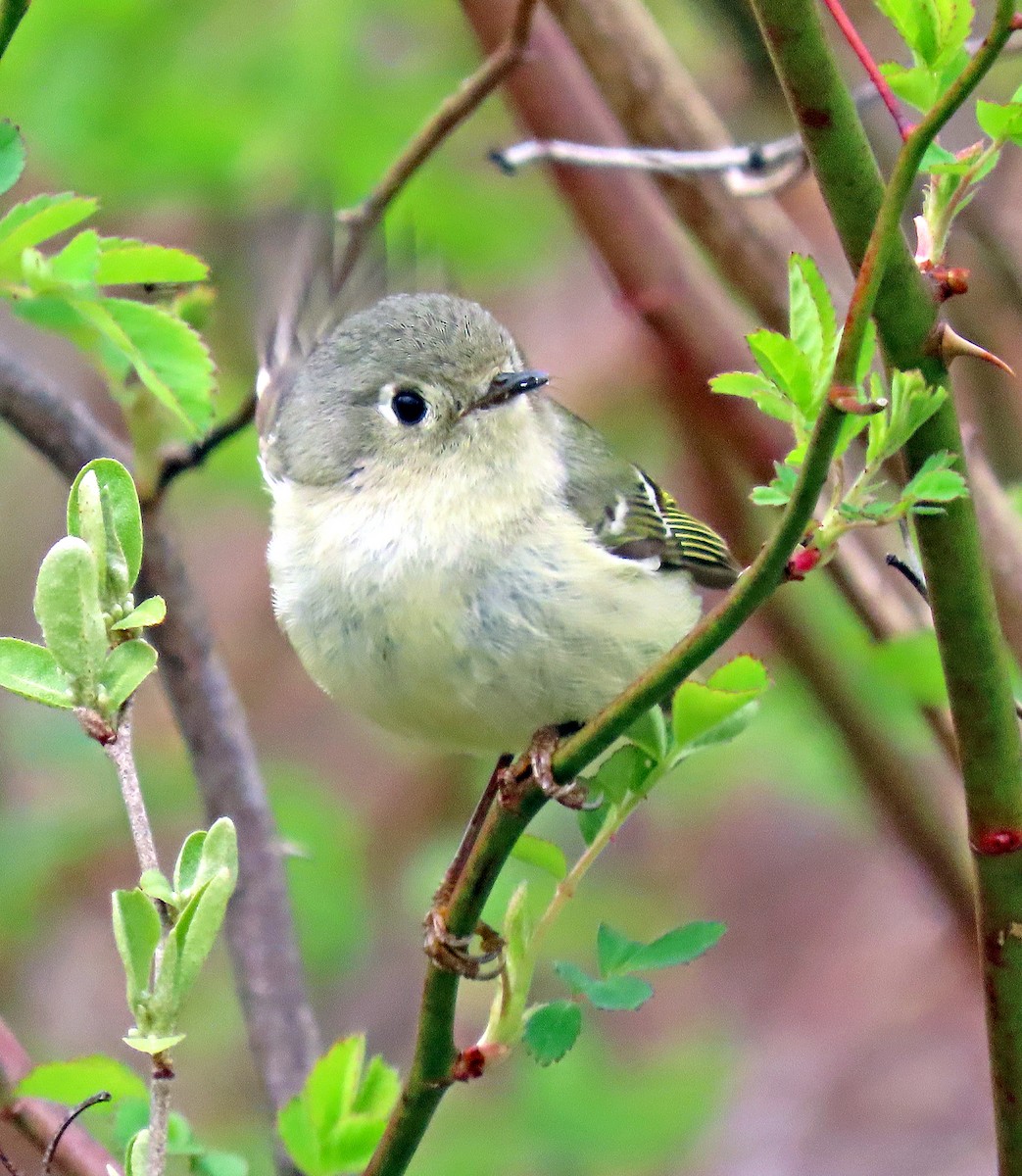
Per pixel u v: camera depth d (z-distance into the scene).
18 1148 11.20
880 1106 14.99
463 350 8.43
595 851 6.21
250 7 12.37
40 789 14.63
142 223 13.59
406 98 12.43
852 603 9.35
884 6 5.26
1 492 17.03
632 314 10.23
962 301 11.12
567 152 9.05
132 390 9.19
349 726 17.06
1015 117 5.27
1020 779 5.88
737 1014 16.17
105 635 5.04
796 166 8.93
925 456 5.55
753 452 10.13
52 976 15.29
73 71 12.03
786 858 17.22
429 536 8.08
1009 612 8.16
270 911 9.94
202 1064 14.24
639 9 9.93
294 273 10.02
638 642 8.13
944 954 16.25
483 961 6.85
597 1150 12.62
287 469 8.91
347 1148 6.55
